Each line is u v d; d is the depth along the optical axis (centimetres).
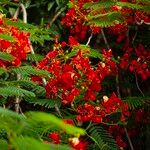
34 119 144
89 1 701
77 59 536
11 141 143
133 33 808
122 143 687
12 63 476
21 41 500
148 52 696
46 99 533
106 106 538
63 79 519
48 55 542
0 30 493
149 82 803
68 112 585
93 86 537
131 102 562
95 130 561
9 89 415
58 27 830
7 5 827
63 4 825
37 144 138
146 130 756
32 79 553
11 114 168
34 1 855
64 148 158
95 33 755
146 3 560
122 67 694
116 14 586
